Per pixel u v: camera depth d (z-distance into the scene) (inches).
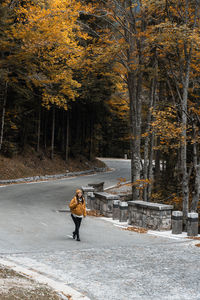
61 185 1101.7
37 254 348.2
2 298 198.1
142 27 674.8
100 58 641.0
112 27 748.6
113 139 2647.6
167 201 742.5
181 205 717.3
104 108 1513.3
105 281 269.1
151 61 716.0
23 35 655.8
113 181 1307.8
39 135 1459.2
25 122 1344.7
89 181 1261.1
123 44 633.0
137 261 331.9
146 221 519.8
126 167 1999.3
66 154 1572.3
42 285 240.1
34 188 994.7
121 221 574.2
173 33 522.0
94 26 823.1
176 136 545.0
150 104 708.0
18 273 263.9
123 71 704.4
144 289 253.3
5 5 757.3
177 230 479.2
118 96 959.6
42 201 772.6
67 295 226.8
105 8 698.8
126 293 244.1
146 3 585.9
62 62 848.9
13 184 1063.6
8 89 1106.1
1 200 745.6
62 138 1643.7
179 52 572.4
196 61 584.1
